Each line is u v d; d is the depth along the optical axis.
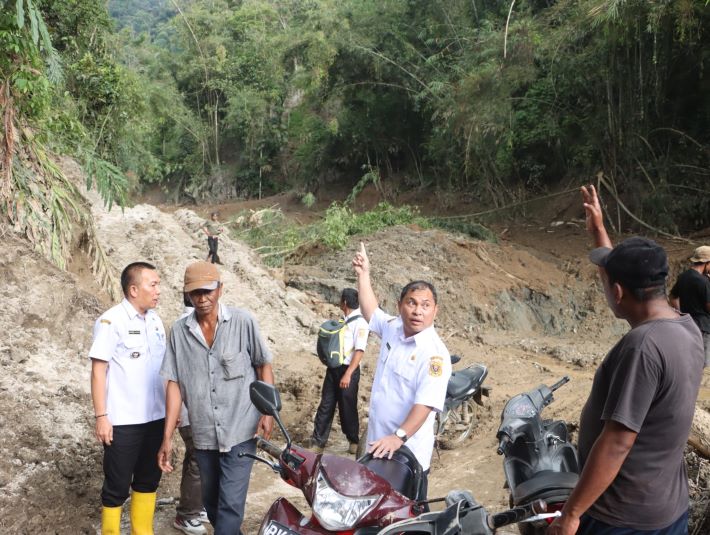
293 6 48.56
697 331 2.75
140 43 45.91
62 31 16.86
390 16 29.62
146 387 4.58
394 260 16.19
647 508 2.72
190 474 5.09
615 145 22.41
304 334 12.30
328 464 3.23
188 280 4.25
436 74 27.72
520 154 26.31
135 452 4.57
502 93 22.75
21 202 7.76
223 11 49.28
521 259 17.61
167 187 47.34
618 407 2.61
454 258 16.58
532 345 13.30
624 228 22.12
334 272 15.75
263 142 44.12
